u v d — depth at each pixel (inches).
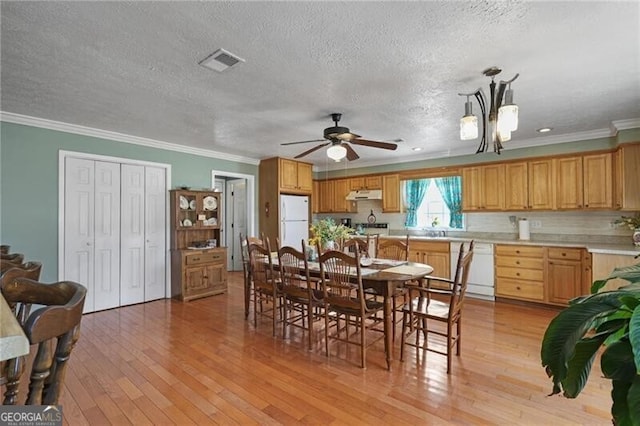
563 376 38.2
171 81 102.8
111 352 114.7
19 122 140.3
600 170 162.9
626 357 36.7
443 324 143.1
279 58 88.0
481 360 107.2
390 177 243.0
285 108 128.6
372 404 83.3
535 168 181.6
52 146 149.9
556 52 85.0
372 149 208.1
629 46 81.9
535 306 169.8
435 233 226.7
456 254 194.5
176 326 142.0
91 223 163.0
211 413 79.9
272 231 236.7
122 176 174.7
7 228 138.4
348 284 108.6
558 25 72.9
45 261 147.9
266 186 241.8
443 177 222.8
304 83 104.4
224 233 283.0
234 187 279.0
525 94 114.3
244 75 98.5
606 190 160.9
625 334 36.8
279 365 105.1
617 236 165.9
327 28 74.2
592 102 122.9
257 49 83.5
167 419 77.6
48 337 29.3
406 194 242.7
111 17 69.6
